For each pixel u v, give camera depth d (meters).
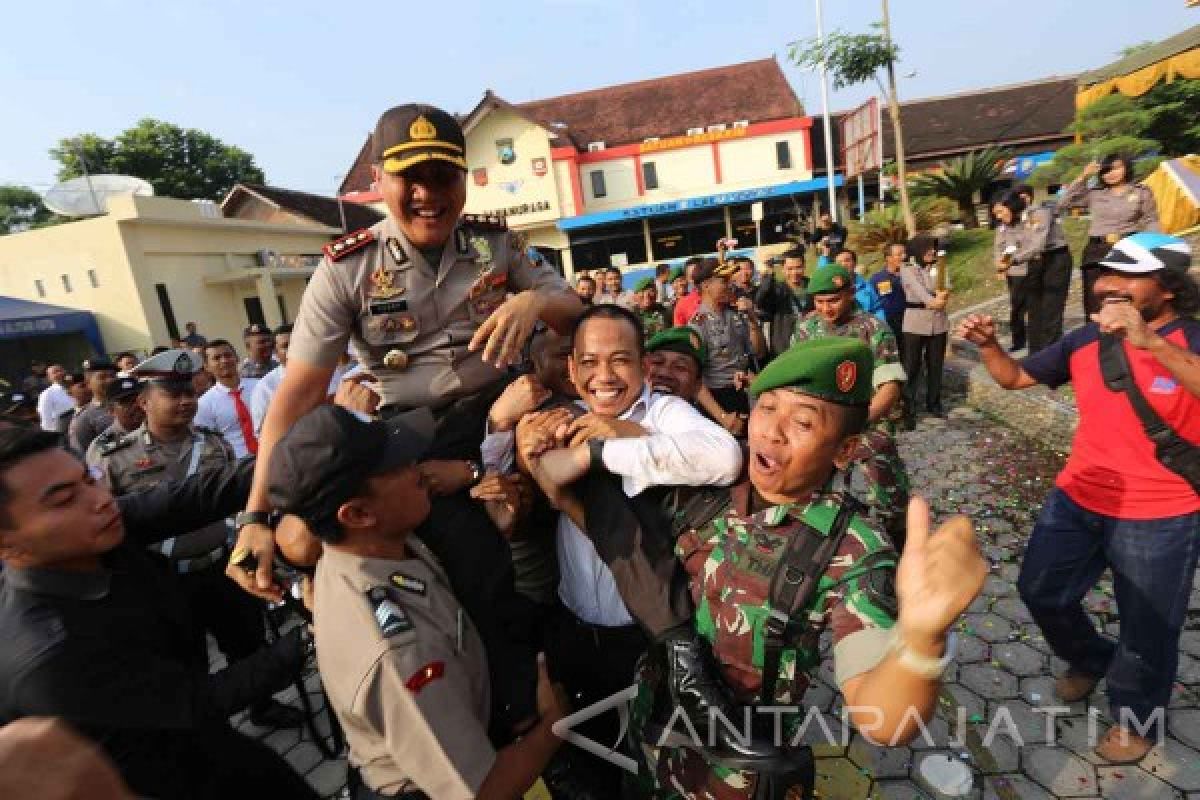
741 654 1.33
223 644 3.23
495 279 1.86
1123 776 2.35
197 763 1.62
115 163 30.36
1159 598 2.18
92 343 16.20
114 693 1.44
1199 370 1.88
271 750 1.81
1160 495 2.14
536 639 1.80
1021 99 28.61
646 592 1.43
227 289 19.09
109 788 0.75
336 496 1.25
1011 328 7.83
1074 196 6.99
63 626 1.43
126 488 3.14
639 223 28.89
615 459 1.45
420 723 1.22
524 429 1.58
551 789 1.87
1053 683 2.87
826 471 1.31
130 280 16.08
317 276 1.73
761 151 27.97
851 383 1.21
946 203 16.23
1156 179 9.02
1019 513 4.48
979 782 2.41
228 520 3.11
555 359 1.97
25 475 1.40
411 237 1.70
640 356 1.76
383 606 1.29
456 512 1.61
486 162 28.03
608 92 32.41
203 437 3.33
